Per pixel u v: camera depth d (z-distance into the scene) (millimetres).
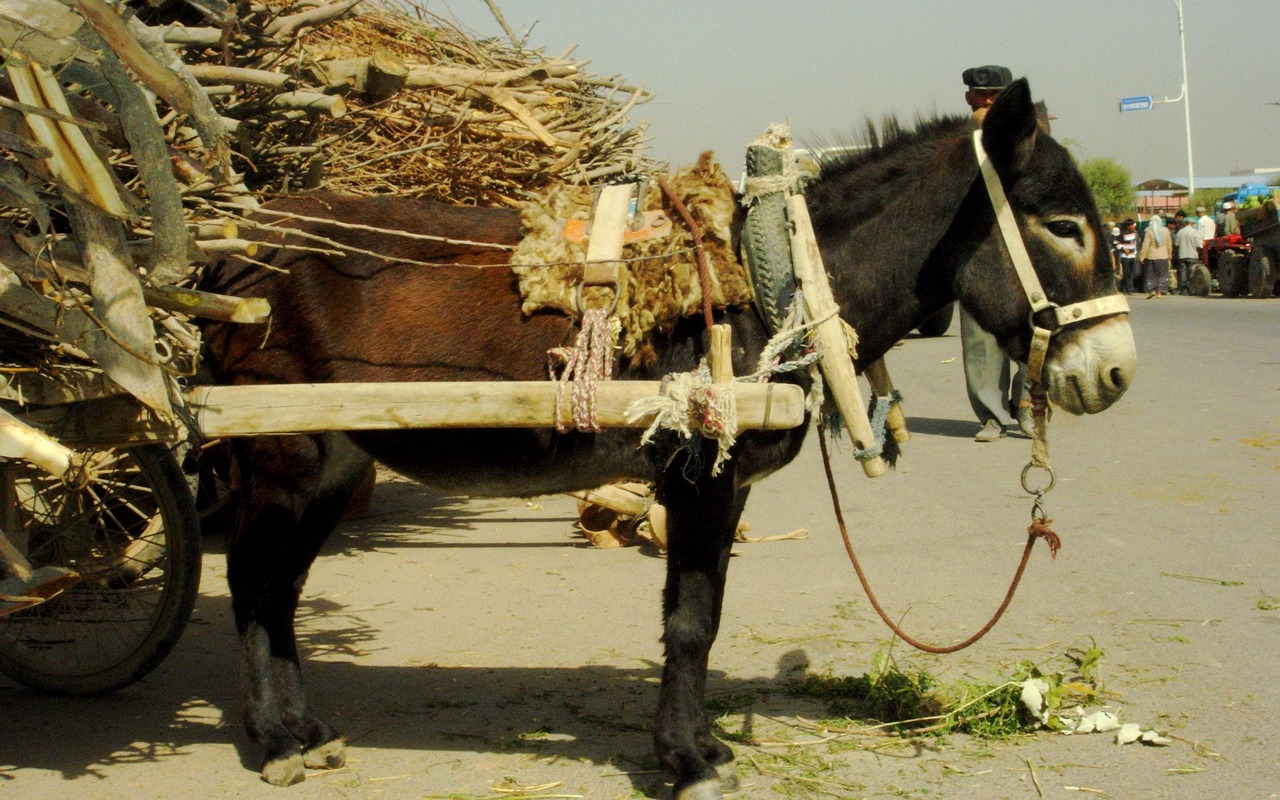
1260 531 5895
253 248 3070
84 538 4305
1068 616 4707
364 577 5617
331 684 4160
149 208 2945
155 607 3918
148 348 2861
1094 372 3285
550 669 4305
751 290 3197
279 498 3570
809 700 3951
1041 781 3270
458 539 6414
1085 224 3268
